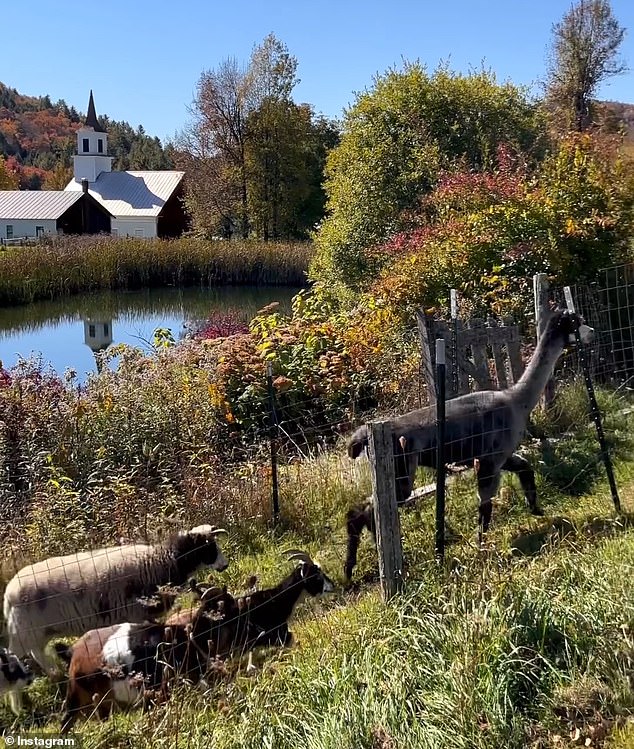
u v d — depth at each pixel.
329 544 6.90
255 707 4.12
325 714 3.86
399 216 18.19
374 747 3.69
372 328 11.12
